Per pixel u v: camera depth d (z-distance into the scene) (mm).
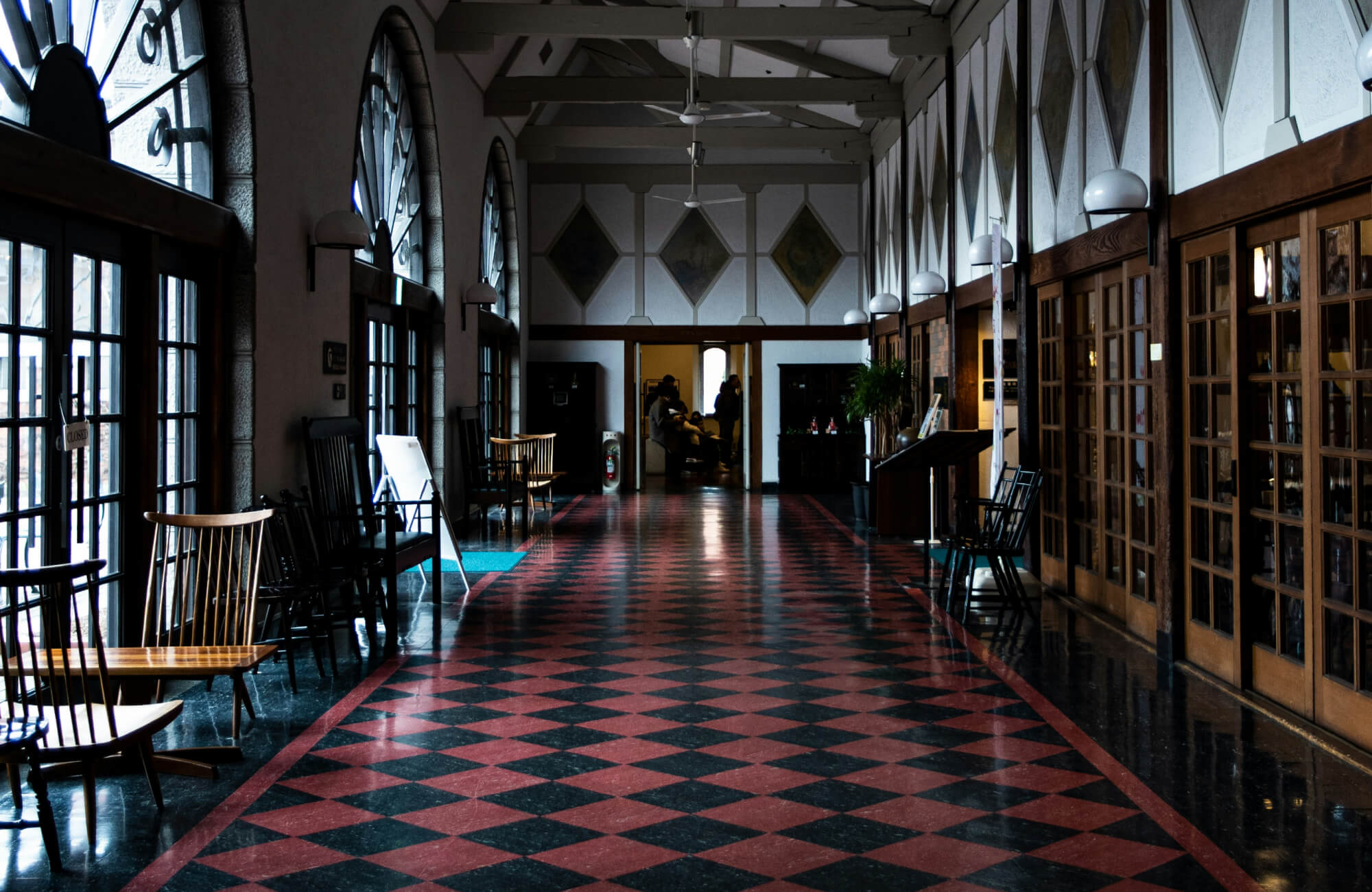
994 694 5117
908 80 12500
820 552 10078
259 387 6039
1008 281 8602
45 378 4340
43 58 4375
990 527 7355
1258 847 3295
